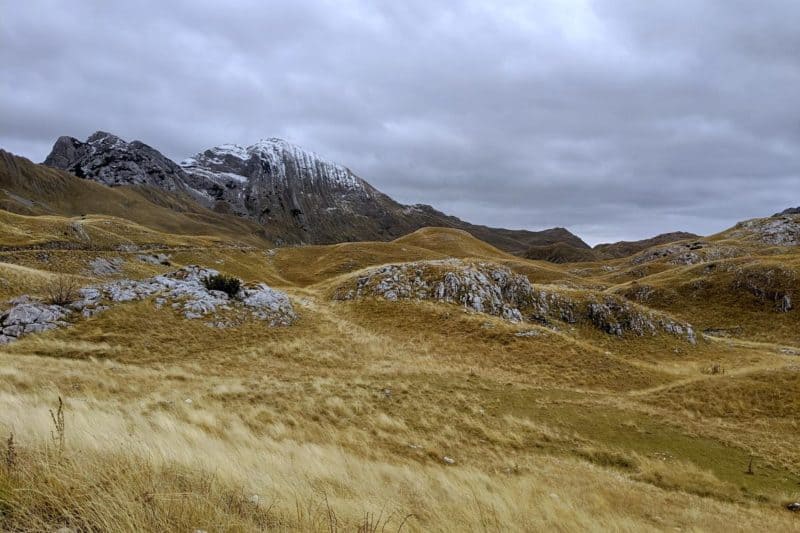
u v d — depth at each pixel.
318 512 6.54
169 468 6.88
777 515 16.47
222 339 33.16
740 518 15.23
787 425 27.30
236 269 88.56
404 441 18.78
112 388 19.80
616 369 36.50
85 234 91.88
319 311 48.44
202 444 11.04
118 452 6.93
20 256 60.81
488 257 122.56
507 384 30.38
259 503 6.36
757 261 80.75
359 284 57.94
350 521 6.85
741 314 70.81
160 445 8.41
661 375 36.94
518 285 57.88
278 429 17.06
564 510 11.94
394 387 26.36
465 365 33.94
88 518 4.44
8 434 6.91
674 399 30.91
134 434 9.55
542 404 27.08
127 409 16.09
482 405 25.48
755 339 63.75
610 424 25.28
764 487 19.50
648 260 164.88
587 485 16.27
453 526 8.58
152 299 36.44
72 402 14.29
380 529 6.98
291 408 20.62
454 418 22.84
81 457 6.14
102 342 28.67
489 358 36.25
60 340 27.75
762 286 73.38
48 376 19.84
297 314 43.34
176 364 26.94
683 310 76.31
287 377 26.55
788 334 62.84
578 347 39.44
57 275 47.62
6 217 90.06
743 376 33.06
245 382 23.97
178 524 4.72
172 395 19.70
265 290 46.88
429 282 54.75
